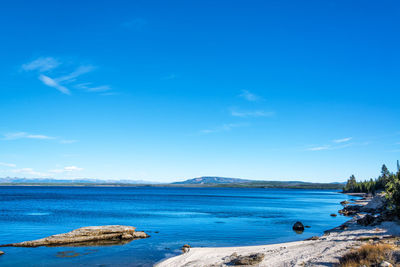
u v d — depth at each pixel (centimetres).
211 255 2836
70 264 2752
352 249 2339
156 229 4888
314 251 2542
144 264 2733
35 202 11594
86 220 5975
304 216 7106
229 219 6372
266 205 11412
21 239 3991
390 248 1975
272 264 2191
